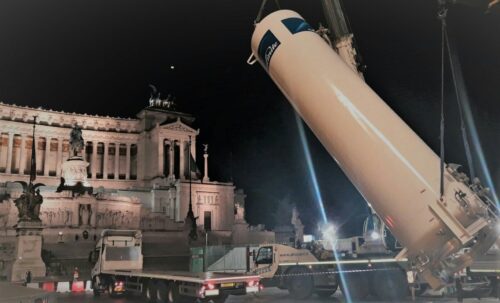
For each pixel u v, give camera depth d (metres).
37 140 113.94
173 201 103.94
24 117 112.56
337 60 11.00
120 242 35.88
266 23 12.05
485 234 8.78
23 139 111.25
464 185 8.98
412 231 9.12
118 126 124.44
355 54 14.28
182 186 103.31
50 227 72.88
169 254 78.12
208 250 47.66
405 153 9.36
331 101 10.30
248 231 94.88
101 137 120.81
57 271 56.75
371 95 10.28
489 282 21.36
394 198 9.30
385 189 9.41
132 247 36.34
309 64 10.83
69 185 83.88
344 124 10.02
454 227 8.43
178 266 64.81
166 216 88.75
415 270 9.69
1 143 109.25
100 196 80.81
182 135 121.38
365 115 9.88
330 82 10.44
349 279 28.25
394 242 29.72
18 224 51.47
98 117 122.06
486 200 9.11
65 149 116.81
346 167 10.30
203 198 105.06
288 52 11.26
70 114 118.81
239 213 108.12
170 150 119.38
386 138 9.56
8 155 107.62
